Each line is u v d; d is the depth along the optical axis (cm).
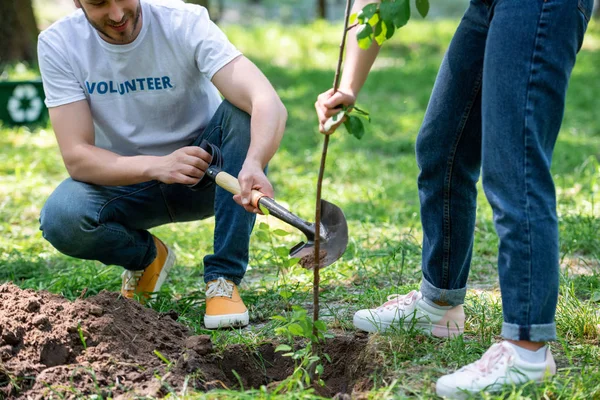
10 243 471
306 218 524
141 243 335
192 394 239
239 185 286
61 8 2064
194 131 330
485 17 247
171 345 275
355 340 286
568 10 222
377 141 821
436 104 260
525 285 223
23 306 268
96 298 283
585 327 287
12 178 661
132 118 323
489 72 228
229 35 1698
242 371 279
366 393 237
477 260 416
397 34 1827
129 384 248
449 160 261
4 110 894
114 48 307
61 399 235
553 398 228
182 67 316
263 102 300
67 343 259
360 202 577
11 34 1173
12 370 245
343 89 254
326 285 376
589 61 1446
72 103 311
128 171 301
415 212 531
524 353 229
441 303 278
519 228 222
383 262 402
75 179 318
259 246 447
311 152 770
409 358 264
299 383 233
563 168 674
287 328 264
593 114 974
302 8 2806
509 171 224
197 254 452
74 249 319
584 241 428
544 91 223
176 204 334
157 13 312
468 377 230
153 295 345
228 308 312
